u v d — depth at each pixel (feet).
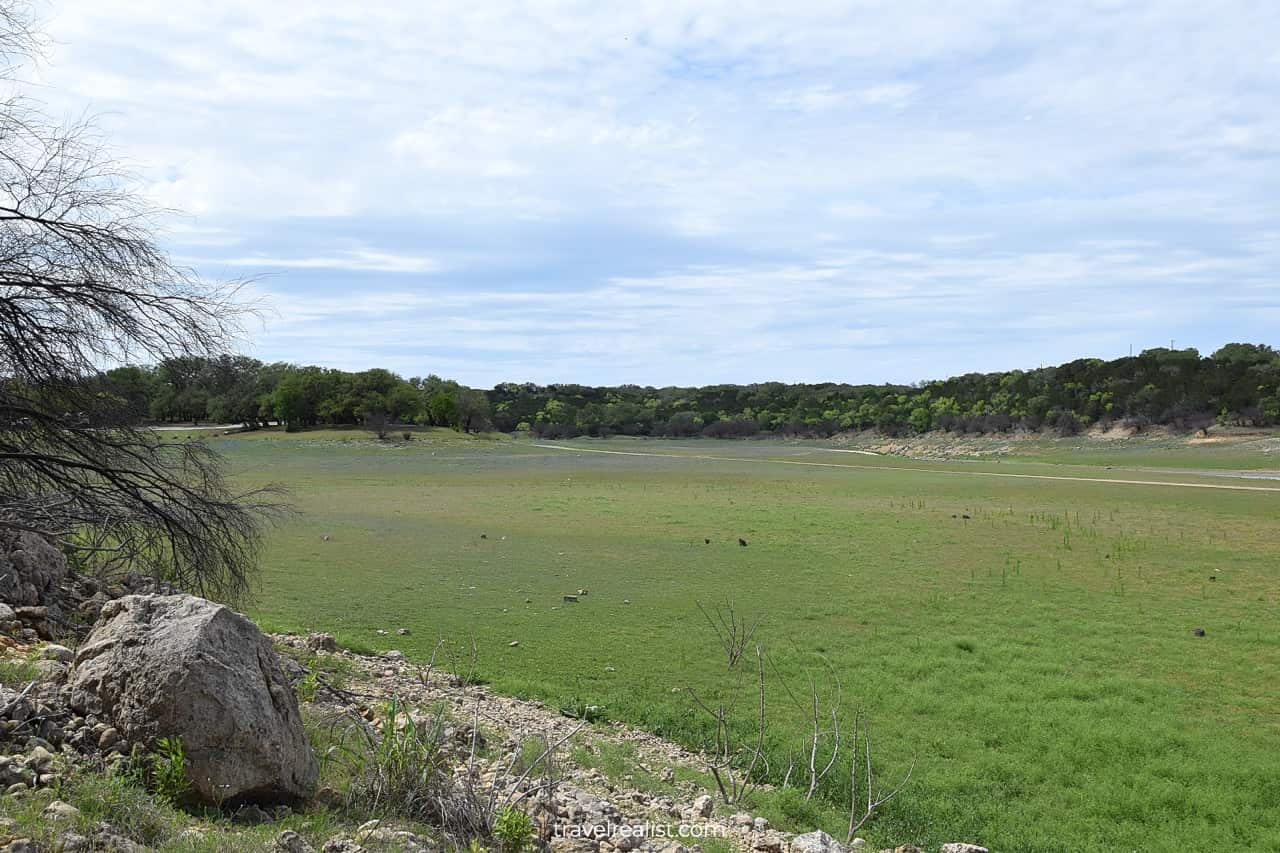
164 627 21.01
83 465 33.81
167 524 36.76
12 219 31.65
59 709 21.17
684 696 47.75
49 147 32.04
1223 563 93.45
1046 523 126.93
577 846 22.39
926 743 42.06
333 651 46.39
